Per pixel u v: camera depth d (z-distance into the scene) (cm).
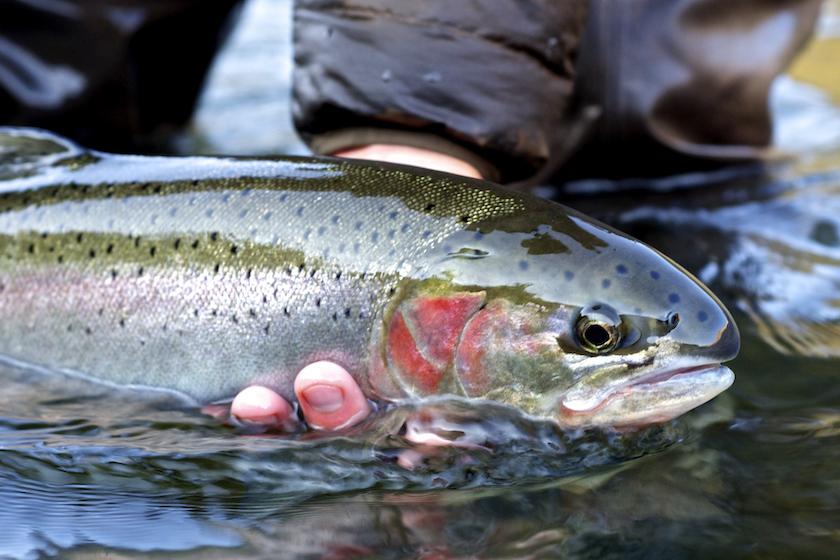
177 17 90
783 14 78
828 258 69
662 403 54
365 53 61
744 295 65
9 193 60
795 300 65
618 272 54
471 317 54
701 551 49
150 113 95
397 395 55
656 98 76
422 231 55
